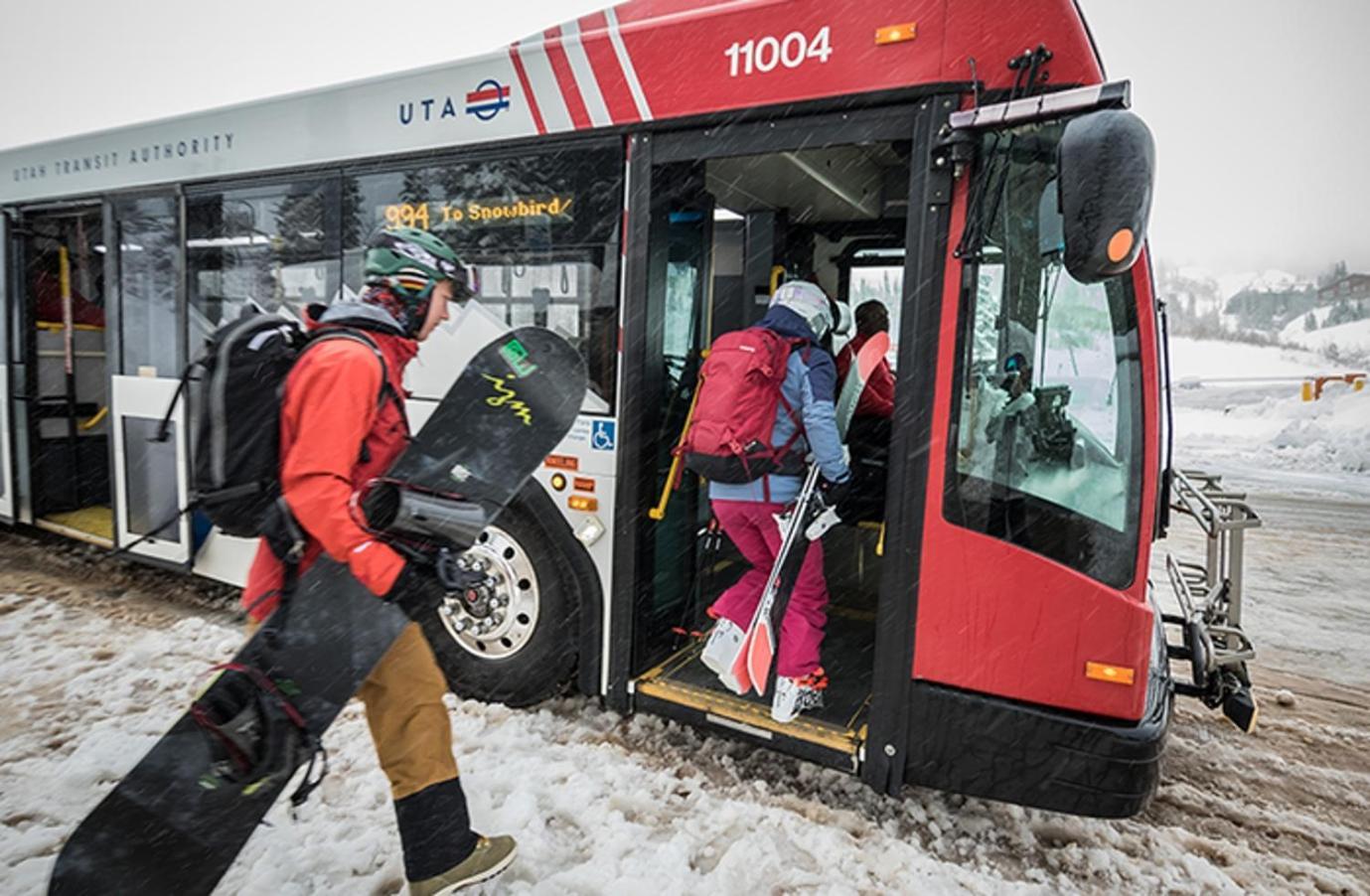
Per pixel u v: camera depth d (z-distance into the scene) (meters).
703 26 2.80
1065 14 2.30
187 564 4.43
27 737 3.14
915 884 2.41
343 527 1.76
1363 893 2.52
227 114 4.06
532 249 3.25
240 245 4.08
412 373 3.57
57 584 5.02
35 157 5.07
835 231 4.42
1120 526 2.39
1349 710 3.93
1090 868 2.57
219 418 1.83
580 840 2.59
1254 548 7.36
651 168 2.98
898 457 2.57
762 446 2.89
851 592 4.27
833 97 2.59
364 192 3.65
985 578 2.48
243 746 1.82
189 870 1.83
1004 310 2.46
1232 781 3.21
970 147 2.36
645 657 3.27
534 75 3.17
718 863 2.49
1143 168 1.94
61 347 5.62
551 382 2.36
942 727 2.56
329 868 2.41
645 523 3.18
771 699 3.09
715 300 4.25
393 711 2.07
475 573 1.99
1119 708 2.38
